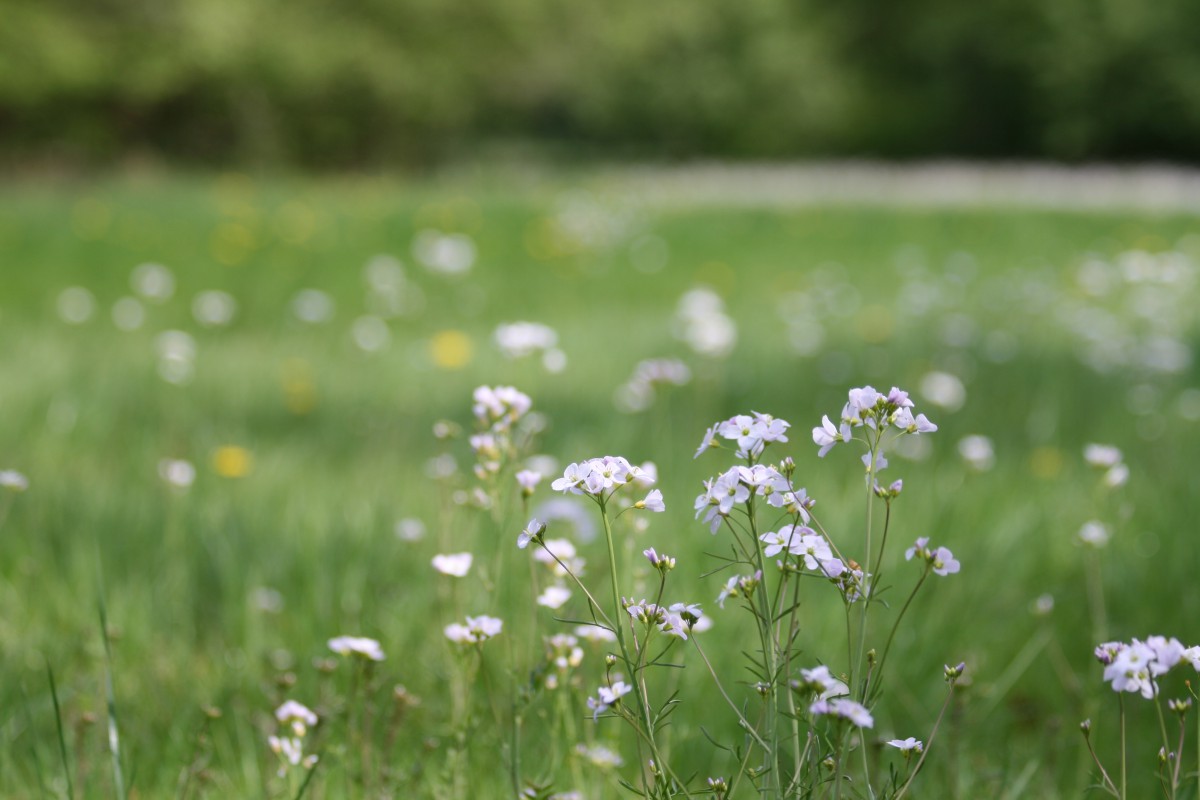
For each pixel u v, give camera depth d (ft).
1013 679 7.04
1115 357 17.15
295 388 15.21
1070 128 92.99
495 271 26.96
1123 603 8.30
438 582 7.92
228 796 5.74
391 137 78.43
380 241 29.76
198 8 69.97
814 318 21.95
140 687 6.94
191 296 23.08
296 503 10.14
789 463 3.90
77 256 26.48
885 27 109.81
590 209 36.32
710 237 33.01
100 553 8.77
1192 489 10.56
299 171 76.54
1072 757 6.45
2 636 7.42
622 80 104.12
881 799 4.01
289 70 71.77
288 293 23.71
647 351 18.16
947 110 104.12
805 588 8.02
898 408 3.80
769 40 104.06
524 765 5.81
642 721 4.17
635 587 5.81
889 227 36.22
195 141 75.51
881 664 3.90
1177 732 6.65
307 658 7.20
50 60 67.92
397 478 11.12
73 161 73.10
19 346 17.75
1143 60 90.02
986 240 34.09
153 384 15.46
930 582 8.13
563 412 13.60
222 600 8.27
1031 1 95.45
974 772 6.02
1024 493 10.64
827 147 107.04
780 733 6.12
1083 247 32.94
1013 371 16.70
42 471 11.07
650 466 5.85
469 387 15.55
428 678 6.95
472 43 78.74
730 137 106.52
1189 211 41.57
